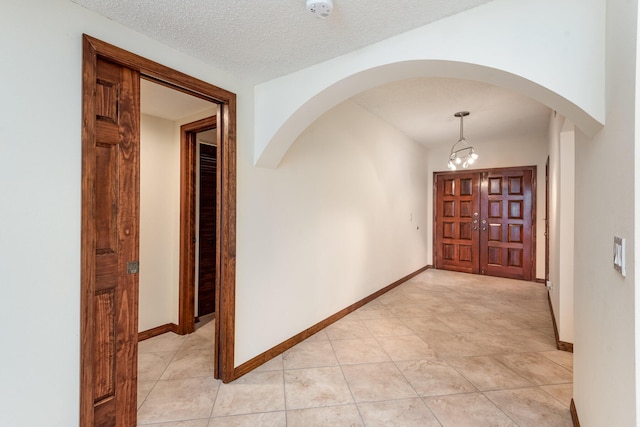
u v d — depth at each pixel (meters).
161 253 2.94
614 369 1.04
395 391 1.96
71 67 1.35
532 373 2.17
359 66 1.77
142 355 2.47
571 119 1.35
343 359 2.38
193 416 1.72
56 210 1.31
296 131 2.25
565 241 2.57
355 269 3.57
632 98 0.87
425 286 4.66
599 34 1.16
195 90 1.89
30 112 1.23
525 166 5.07
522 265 5.09
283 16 1.45
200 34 1.61
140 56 1.58
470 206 5.62
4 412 1.18
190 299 2.94
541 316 3.35
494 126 4.39
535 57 1.30
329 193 3.10
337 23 1.52
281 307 2.51
